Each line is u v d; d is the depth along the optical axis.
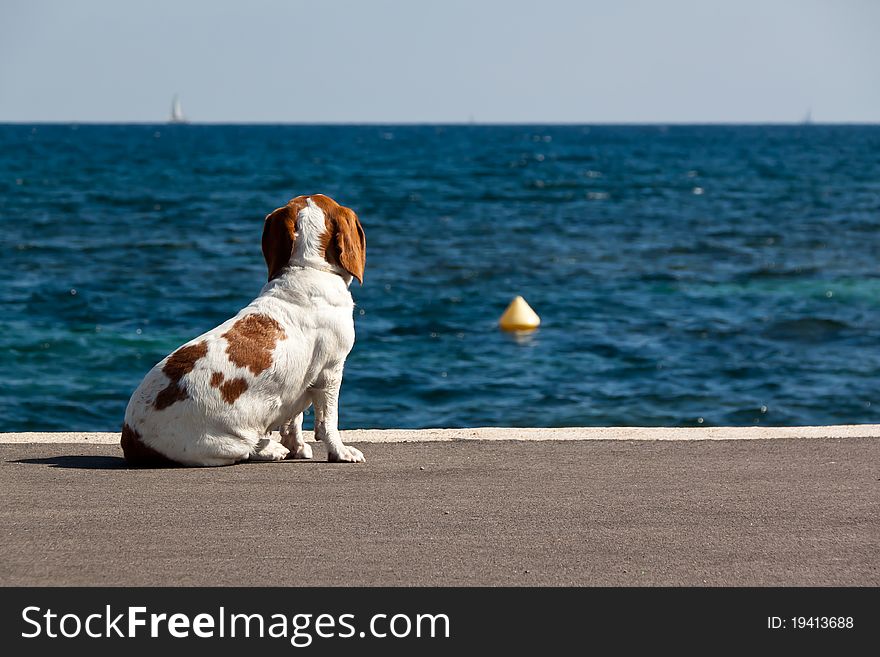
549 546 5.29
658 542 5.36
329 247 7.08
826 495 6.23
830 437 7.84
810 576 4.94
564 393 14.08
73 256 26.73
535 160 94.12
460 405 13.48
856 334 17.92
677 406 13.53
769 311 20.06
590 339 17.50
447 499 6.10
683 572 4.97
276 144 132.88
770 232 34.78
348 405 13.43
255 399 6.82
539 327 18.53
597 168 80.56
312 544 5.28
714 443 7.66
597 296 21.78
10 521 5.59
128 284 22.27
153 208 41.91
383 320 19.06
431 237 32.84
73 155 92.38
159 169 71.75
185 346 6.89
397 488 6.35
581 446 7.56
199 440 6.77
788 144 147.75
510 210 43.12
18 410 12.91
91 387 14.06
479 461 7.10
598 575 4.93
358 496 6.15
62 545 5.23
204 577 4.86
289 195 49.88
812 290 22.59
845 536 5.46
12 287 21.45
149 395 6.80
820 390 14.34
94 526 5.52
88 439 7.86
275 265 7.10
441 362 15.79
